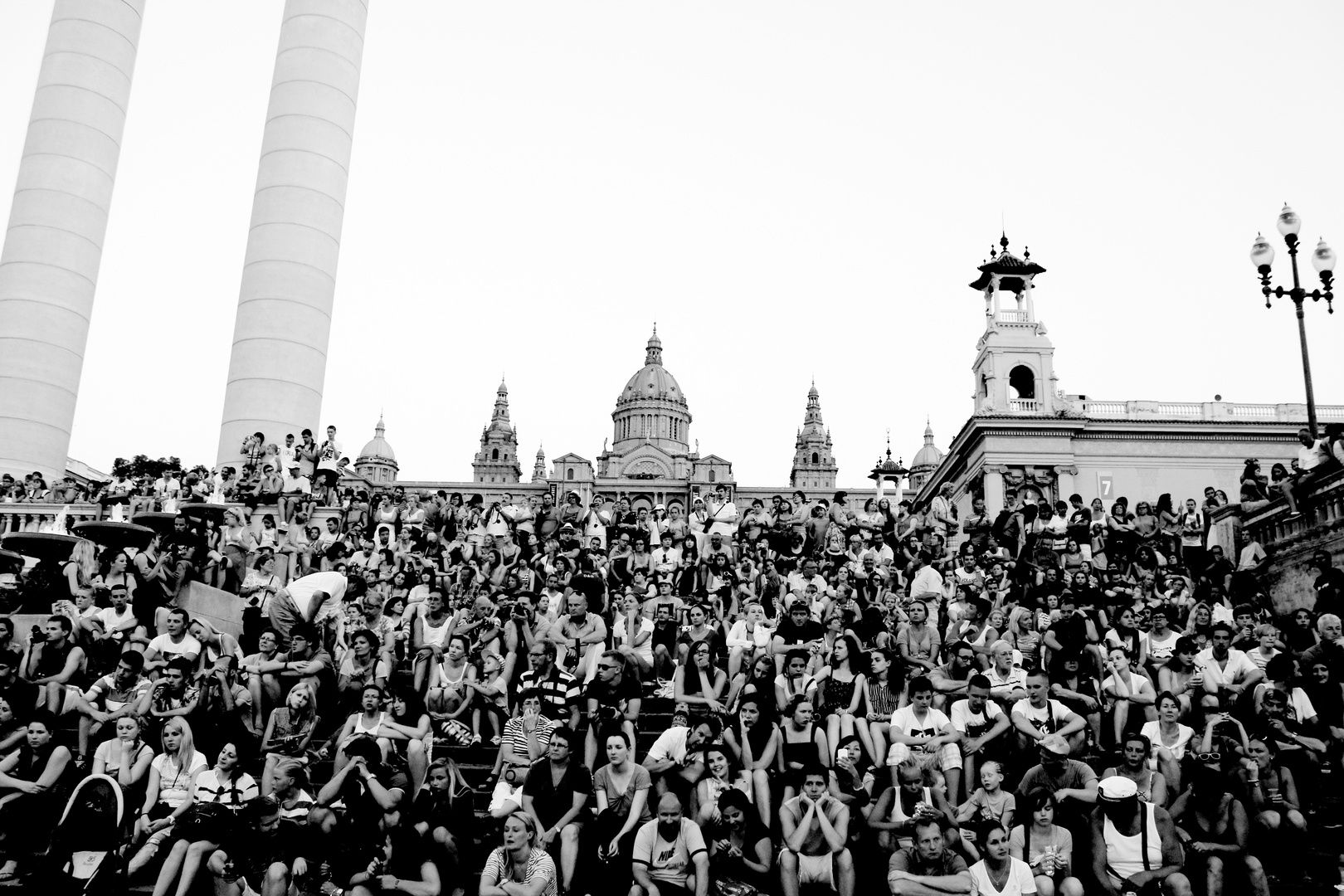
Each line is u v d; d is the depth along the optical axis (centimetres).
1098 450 4534
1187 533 2400
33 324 2805
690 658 1142
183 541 1502
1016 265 5144
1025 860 788
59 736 1005
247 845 775
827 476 14212
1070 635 1137
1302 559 1689
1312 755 930
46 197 2903
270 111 2947
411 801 858
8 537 1381
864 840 845
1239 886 781
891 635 1326
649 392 15450
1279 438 4525
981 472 4588
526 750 946
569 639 1191
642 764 902
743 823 801
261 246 2777
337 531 2072
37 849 850
